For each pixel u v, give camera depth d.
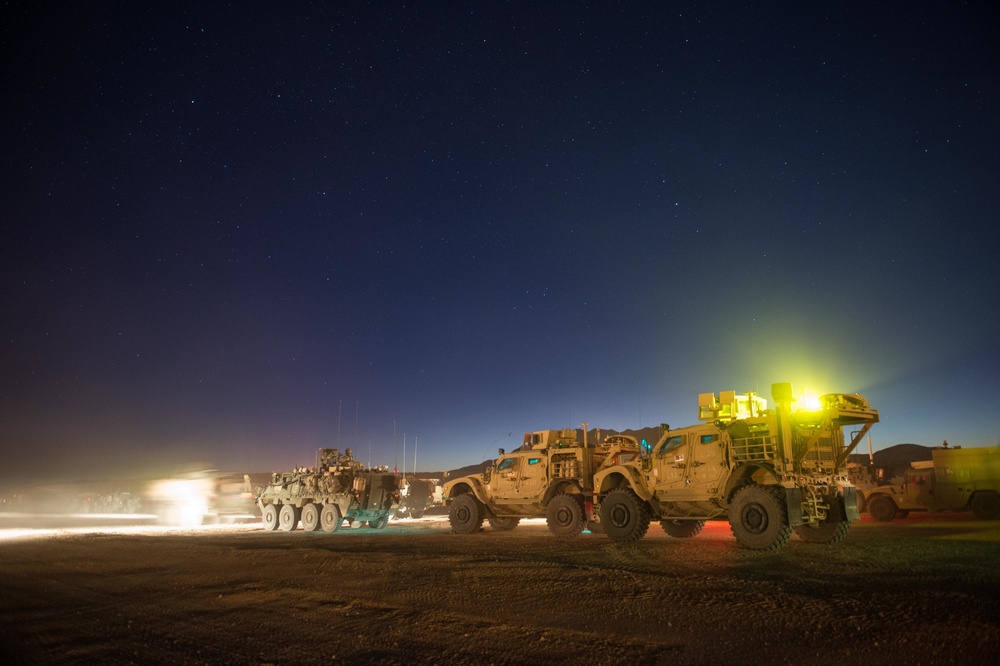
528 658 6.07
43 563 13.02
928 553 11.70
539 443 19.61
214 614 8.27
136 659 6.47
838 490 14.23
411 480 32.44
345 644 6.77
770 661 5.71
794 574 9.50
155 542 16.97
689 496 15.03
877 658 5.62
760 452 13.97
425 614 7.89
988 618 6.56
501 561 11.64
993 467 23.66
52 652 6.75
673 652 6.05
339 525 22.70
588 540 16.02
